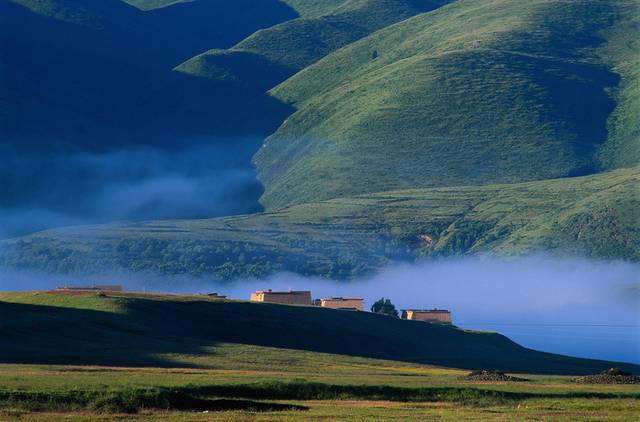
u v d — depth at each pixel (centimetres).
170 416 18588
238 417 18488
